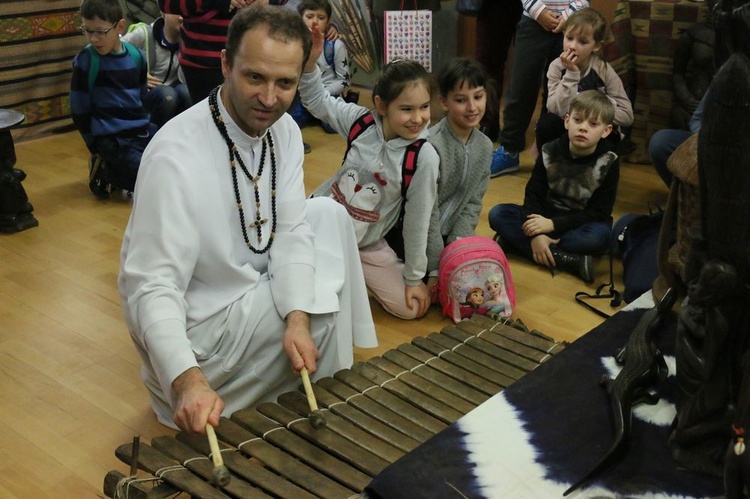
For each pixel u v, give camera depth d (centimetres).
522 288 287
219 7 313
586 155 298
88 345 248
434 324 266
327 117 276
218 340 192
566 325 263
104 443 205
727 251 131
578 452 143
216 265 189
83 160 404
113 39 344
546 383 162
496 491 134
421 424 168
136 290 177
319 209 213
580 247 292
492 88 392
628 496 134
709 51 364
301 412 172
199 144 184
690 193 162
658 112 389
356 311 224
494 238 315
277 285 194
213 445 153
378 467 153
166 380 170
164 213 177
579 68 357
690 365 142
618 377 157
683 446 143
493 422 151
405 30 383
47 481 192
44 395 224
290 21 173
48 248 312
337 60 454
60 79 438
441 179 272
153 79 410
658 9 377
